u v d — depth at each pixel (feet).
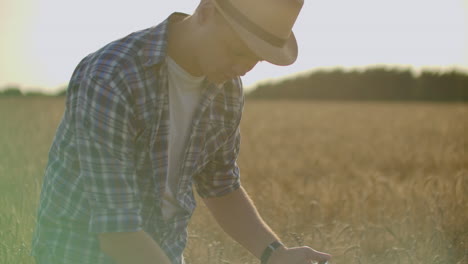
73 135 7.64
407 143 62.44
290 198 23.72
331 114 130.21
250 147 52.13
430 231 18.43
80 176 7.68
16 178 21.43
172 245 8.57
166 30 7.73
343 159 45.93
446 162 44.01
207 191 9.35
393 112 145.28
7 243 13.24
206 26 7.59
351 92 282.15
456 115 134.00
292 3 7.34
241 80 8.76
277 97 282.36
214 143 8.63
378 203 22.61
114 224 7.32
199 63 7.77
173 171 8.34
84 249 7.88
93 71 7.45
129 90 7.45
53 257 7.95
